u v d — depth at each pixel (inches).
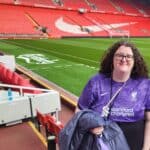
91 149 113.3
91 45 1205.7
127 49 125.1
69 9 2036.2
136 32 2130.9
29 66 664.4
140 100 124.8
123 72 124.5
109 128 117.0
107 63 131.4
